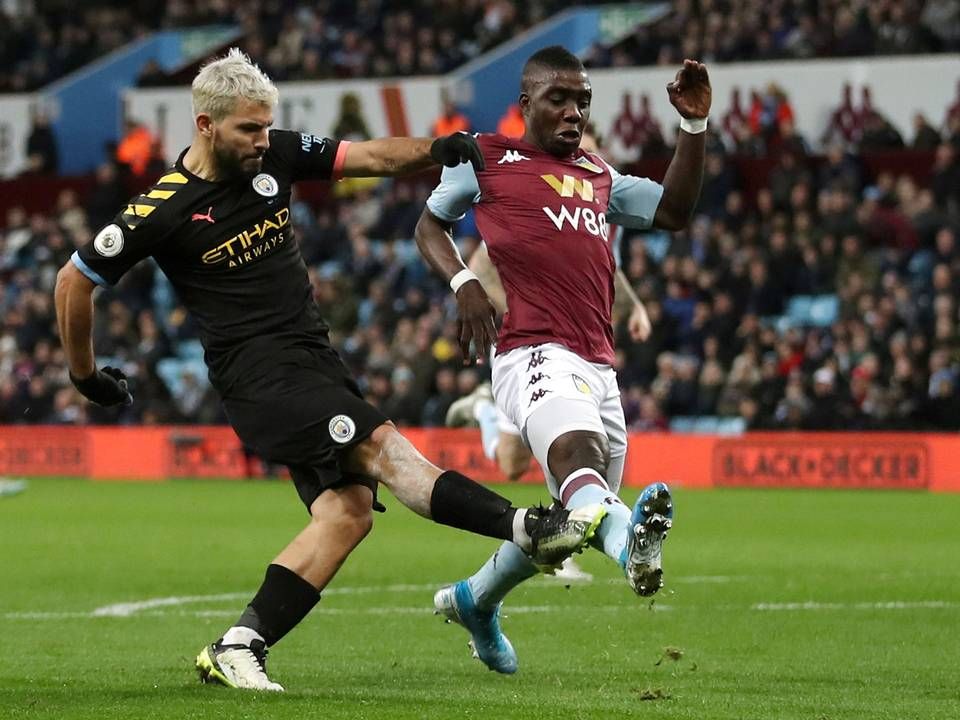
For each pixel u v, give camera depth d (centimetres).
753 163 2184
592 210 615
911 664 677
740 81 2225
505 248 608
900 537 1291
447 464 1952
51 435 2202
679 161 639
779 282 2005
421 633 785
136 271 2400
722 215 2122
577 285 605
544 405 584
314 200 2506
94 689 570
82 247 575
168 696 542
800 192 2073
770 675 644
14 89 2862
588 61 2355
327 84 2445
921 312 1895
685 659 693
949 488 1781
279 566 591
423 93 2417
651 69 2261
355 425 573
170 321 2406
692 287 2038
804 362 1886
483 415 1169
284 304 589
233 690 561
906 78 2173
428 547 1238
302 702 525
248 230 583
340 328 2206
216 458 2125
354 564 1116
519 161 618
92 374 595
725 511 1543
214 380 597
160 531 1374
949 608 873
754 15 2319
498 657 643
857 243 1989
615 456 621
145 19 2953
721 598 920
